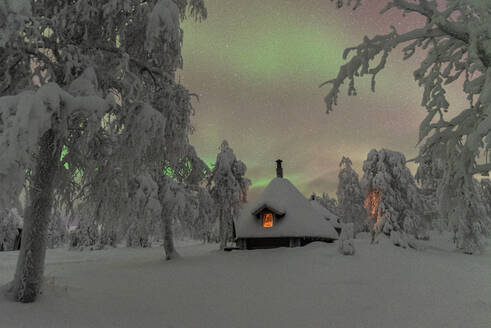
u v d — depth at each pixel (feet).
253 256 55.31
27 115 15.34
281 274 40.52
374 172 76.89
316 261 47.57
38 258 21.20
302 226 64.69
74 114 18.94
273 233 64.28
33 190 21.98
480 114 13.48
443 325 21.44
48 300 20.80
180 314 22.84
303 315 23.82
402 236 67.67
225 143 74.43
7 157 14.62
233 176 70.85
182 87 27.17
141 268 47.80
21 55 20.56
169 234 58.70
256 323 21.84
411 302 27.53
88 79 20.29
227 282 36.11
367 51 14.01
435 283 35.32
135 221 47.50
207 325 20.85
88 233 119.03
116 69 22.68
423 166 16.35
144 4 24.53
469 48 11.41
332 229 73.72
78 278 36.35
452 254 62.64
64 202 27.20
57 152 22.88
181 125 27.02
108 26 22.65
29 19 17.30
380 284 34.68
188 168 59.82
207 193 62.80
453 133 14.56
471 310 24.90
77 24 23.29
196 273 42.01
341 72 14.78
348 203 135.54
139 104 22.84
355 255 51.24
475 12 12.04
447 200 15.44
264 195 74.90
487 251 69.77
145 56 26.81
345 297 29.32
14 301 19.93
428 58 13.64
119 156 23.25
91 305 21.70
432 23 12.14
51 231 121.19
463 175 14.52
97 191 26.32
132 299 25.84
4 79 22.02
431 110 14.40
